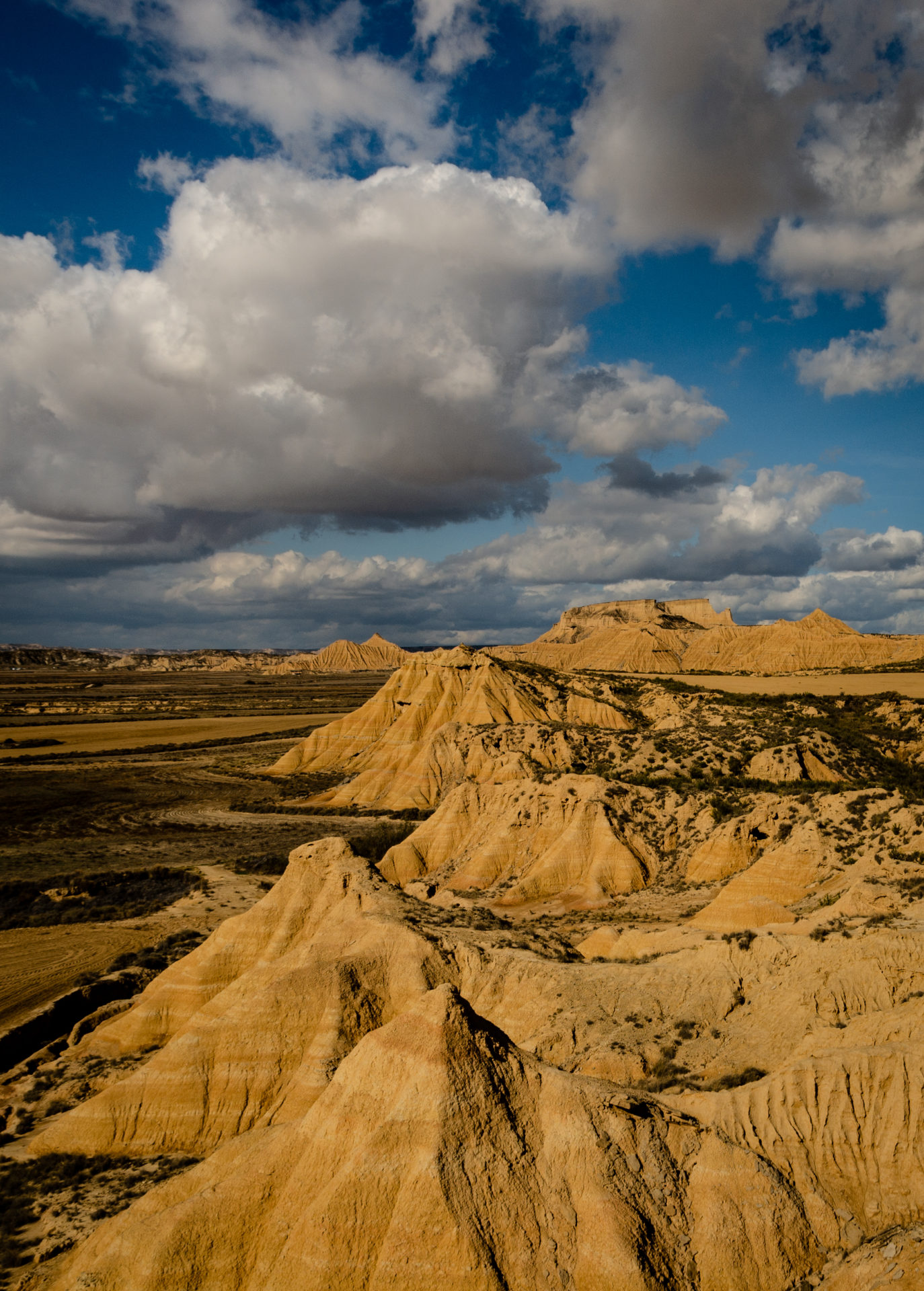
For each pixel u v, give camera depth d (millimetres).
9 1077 39125
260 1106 29781
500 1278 18984
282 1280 19828
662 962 33844
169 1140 29625
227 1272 20719
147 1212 23094
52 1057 40531
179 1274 20672
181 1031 37844
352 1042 30719
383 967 33812
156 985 40812
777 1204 20062
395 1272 19156
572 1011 31688
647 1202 20109
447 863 67438
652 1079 26953
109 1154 29797
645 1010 31047
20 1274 23438
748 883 46000
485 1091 21656
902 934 28766
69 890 72938
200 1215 21500
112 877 75750
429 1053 22094
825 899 41531
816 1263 19438
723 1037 28391
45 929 62469
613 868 58500
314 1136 22359
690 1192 20562
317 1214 20266
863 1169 20875
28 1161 30172
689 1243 19688
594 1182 20297
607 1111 21625
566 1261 19281
